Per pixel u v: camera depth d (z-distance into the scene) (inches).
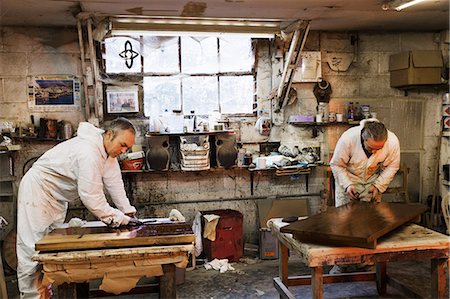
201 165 178.7
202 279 158.2
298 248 106.7
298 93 198.1
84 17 153.3
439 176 209.0
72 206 179.8
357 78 201.8
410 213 119.8
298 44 176.6
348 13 160.4
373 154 142.3
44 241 95.8
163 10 147.1
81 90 179.5
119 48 181.9
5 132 171.8
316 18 167.0
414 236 109.3
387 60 203.2
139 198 186.5
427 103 208.5
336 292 144.4
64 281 95.7
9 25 172.6
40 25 173.5
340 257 100.8
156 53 185.9
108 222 109.3
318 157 197.5
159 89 187.3
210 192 192.9
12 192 168.2
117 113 182.9
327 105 199.6
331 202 199.8
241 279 157.8
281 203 191.3
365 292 143.8
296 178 198.7
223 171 193.0
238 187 195.0
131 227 108.3
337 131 200.8
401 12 162.7
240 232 176.9
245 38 191.5
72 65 178.5
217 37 188.5
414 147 208.8
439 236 109.0
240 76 193.6
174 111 188.9
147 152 177.5
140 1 135.6
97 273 95.8
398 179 207.2
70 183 119.7
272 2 140.2
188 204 191.2
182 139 177.8
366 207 129.6
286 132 197.6
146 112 186.5
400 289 133.2
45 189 119.7
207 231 172.9
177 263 97.9
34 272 116.9
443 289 108.2
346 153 146.6
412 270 162.4
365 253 101.6
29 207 118.6
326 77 199.5
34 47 175.6
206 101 192.1
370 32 200.8
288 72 186.4
